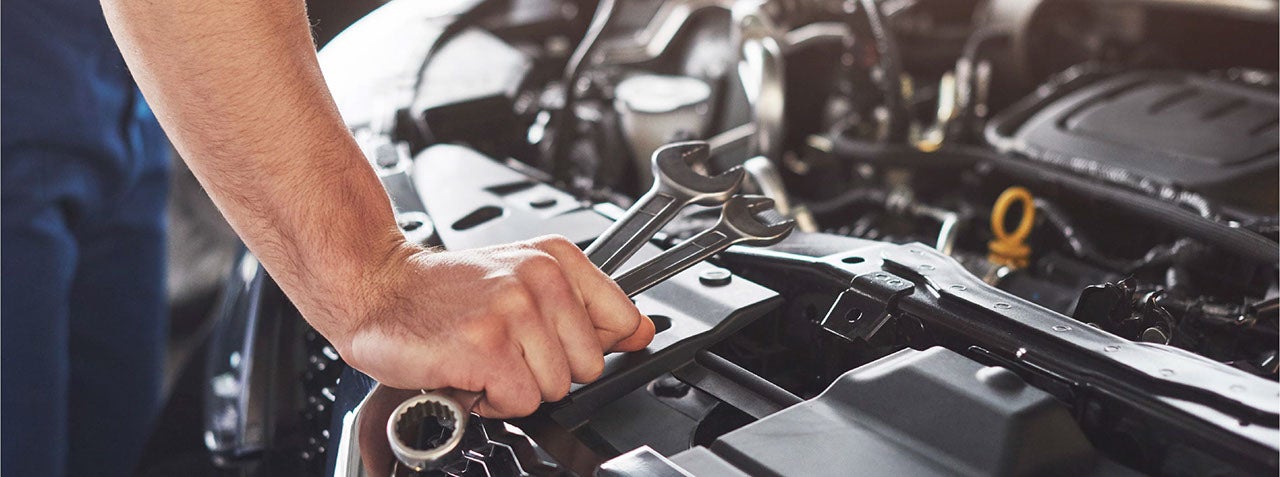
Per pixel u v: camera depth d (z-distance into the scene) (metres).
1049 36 1.29
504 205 0.91
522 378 0.56
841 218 1.11
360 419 0.61
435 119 1.14
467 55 1.30
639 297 0.71
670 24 1.31
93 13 1.30
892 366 0.57
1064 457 0.52
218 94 0.61
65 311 1.39
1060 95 1.15
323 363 0.88
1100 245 1.00
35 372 1.36
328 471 0.71
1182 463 0.52
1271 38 1.21
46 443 1.40
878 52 1.11
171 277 2.07
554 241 0.61
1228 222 0.87
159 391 1.71
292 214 0.63
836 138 1.16
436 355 0.56
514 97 1.21
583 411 0.61
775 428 0.54
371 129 1.11
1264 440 0.49
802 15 1.29
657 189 0.74
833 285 0.69
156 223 1.60
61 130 1.29
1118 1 1.21
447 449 0.53
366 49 1.28
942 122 1.18
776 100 1.09
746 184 1.01
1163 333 0.66
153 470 1.35
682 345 0.65
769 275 0.74
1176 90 1.08
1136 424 0.54
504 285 0.57
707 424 0.63
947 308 0.64
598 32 1.13
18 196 1.28
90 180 1.38
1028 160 1.04
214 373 1.10
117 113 1.38
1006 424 0.51
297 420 0.91
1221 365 0.55
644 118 1.15
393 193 0.94
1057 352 0.58
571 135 1.14
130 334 1.62
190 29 0.60
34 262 1.32
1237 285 0.84
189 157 0.65
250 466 0.92
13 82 1.25
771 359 0.72
